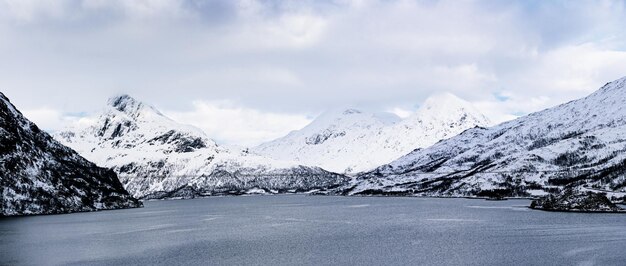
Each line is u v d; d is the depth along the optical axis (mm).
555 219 185625
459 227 170750
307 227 185500
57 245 141625
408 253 120375
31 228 188125
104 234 167750
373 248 128750
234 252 126438
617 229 150500
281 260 115125
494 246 126812
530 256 112125
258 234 164625
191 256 121688
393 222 196625
